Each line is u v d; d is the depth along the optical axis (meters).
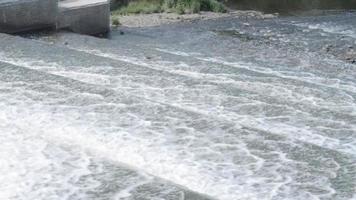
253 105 14.31
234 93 15.14
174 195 9.23
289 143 11.45
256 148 11.24
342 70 21.20
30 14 22.86
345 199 9.36
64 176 9.91
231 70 18.30
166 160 10.83
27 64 16.98
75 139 11.74
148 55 19.95
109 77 16.08
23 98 13.65
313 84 17.30
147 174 9.94
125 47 21.28
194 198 9.12
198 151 11.13
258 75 17.86
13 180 9.80
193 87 15.47
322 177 10.12
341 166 10.52
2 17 21.92
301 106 14.43
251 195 9.59
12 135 11.55
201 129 12.09
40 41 19.94
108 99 13.66
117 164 10.41
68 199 9.17
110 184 9.62
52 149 10.95
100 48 20.88
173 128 12.13
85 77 16.02
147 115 12.80
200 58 21.92
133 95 14.01
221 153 11.04
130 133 11.93
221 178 10.14
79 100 13.58
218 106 14.19
